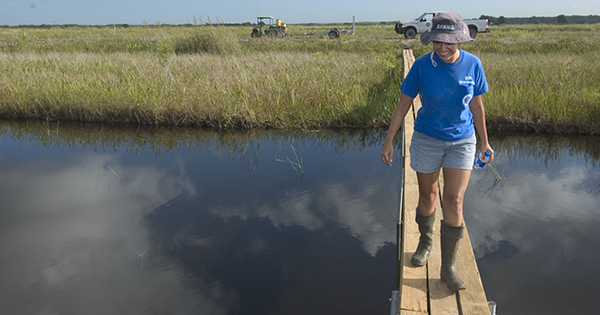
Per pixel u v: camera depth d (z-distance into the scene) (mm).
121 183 5340
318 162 6113
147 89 8734
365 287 3199
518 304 2975
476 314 2480
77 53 14352
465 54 2385
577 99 7680
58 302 3062
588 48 14531
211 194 4973
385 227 4113
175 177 5551
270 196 4902
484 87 2457
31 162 6152
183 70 10586
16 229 4133
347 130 7809
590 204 4574
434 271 2910
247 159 6262
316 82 9141
